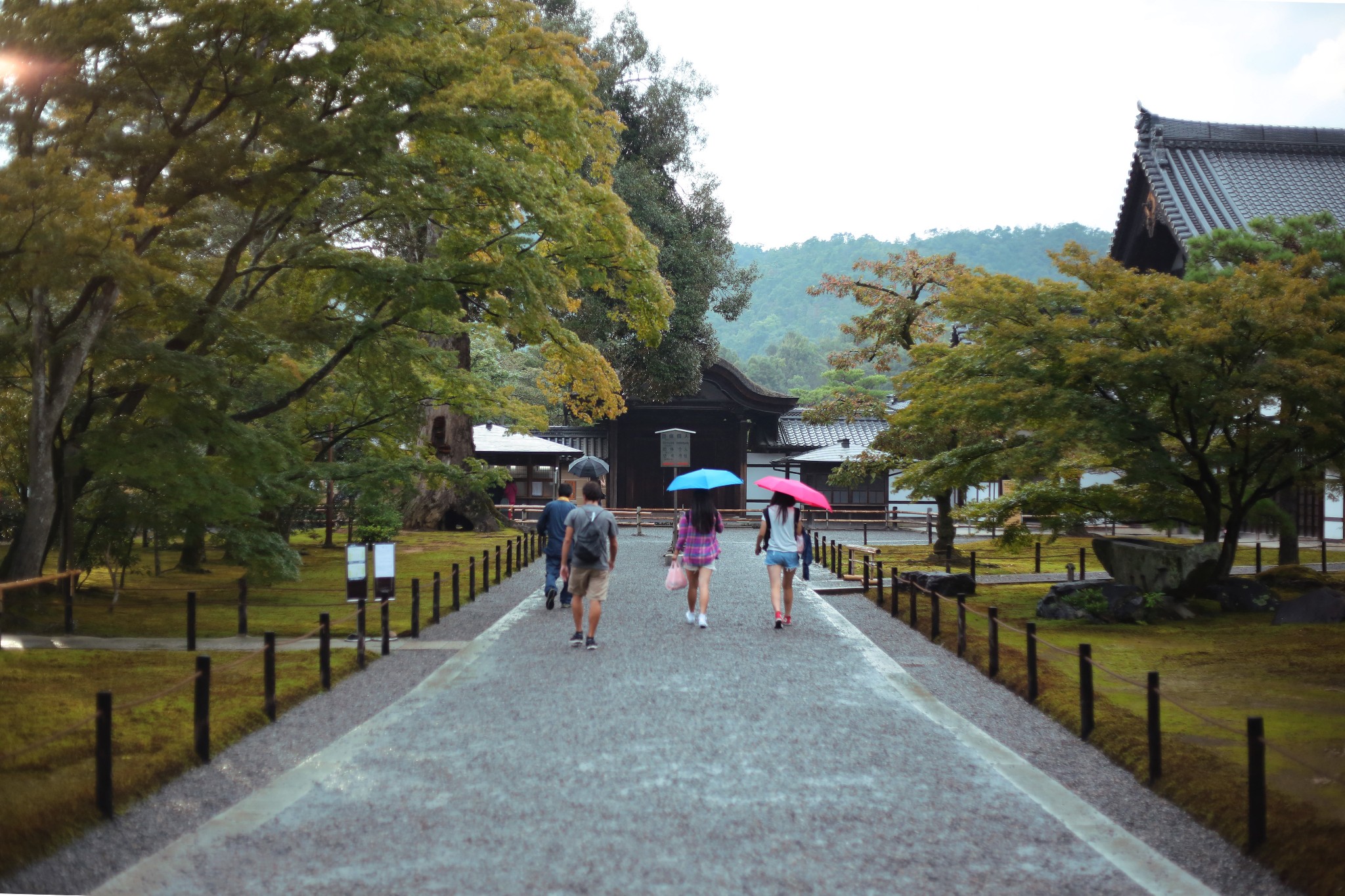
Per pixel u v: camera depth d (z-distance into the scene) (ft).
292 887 14.93
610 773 20.61
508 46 49.78
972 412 45.65
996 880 15.30
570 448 137.49
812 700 27.68
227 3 39.47
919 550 91.35
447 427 115.75
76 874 15.74
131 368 43.01
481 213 46.29
